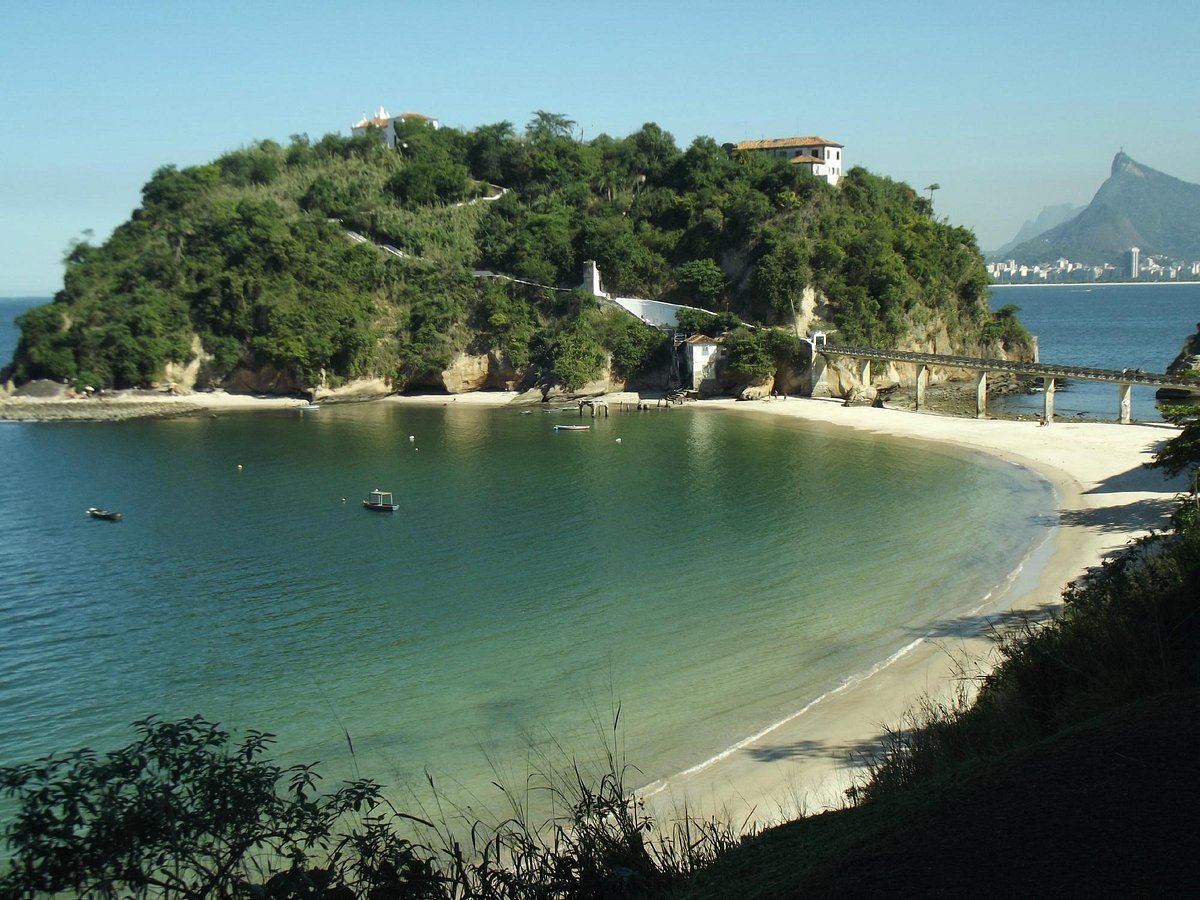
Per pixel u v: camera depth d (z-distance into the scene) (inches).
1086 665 639.8
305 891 395.9
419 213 5944.9
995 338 5812.0
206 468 3329.2
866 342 4909.0
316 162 6496.1
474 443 3789.4
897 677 1341.0
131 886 398.6
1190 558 809.5
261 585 1947.6
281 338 5012.3
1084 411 4279.0
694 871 426.3
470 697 1357.0
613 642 1565.0
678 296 5359.3
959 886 301.9
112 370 5034.5
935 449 3356.3
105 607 1817.2
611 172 6003.9
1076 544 2015.3
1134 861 299.7
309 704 1346.0
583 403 4788.4
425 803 1035.3
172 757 430.9
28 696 1400.1
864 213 5349.4
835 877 333.1
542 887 423.8
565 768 1120.2
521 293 5305.1
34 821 394.0
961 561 1961.1
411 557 2143.2
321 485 3002.0
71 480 3147.1
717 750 1154.0
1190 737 399.5
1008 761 421.7
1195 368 4185.5
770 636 1565.0
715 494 2746.1
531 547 2207.2
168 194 6077.8
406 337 5290.4
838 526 2316.7
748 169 5600.4
